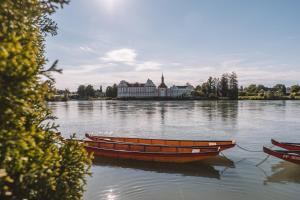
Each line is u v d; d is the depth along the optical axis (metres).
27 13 4.76
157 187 13.78
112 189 13.50
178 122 42.72
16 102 4.17
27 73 4.18
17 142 4.07
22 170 4.53
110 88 179.12
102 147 20.17
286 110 65.00
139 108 78.12
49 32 6.95
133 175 15.68
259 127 36.06
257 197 12.58
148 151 19.17
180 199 12.34
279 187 13.78
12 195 4.65
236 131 32.91
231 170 16.73
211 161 18.67
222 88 134.38
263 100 127.56
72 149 6.29
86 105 101.06
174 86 171.12
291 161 16.78
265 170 16.66
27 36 4.73
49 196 5.46
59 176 5.67
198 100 132.50
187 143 21.58
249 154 20.55
